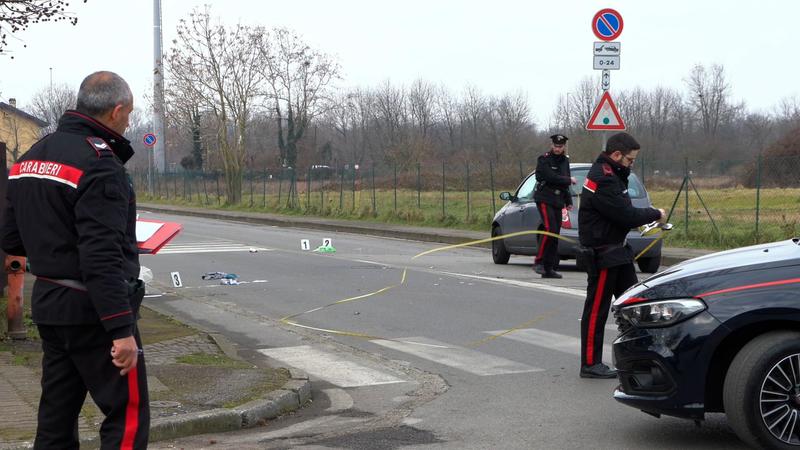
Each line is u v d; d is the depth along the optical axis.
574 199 15.98
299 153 62.09
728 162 43.41
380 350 9.82
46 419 4.60
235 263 18.11
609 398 7.57
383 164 58.94
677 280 6.05
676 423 6.75
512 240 17.05
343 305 12.67
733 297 5.80
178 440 6.66
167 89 46.72
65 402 4.60
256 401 7.30
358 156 66.50
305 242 21.48
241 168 45.53
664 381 5.95
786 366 5.68
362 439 6.63
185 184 49.41
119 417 4.48
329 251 20.70
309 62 51.81
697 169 35.72
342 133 68.94
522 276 15.45
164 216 39.25
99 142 4.35
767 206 27.83
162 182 51.25
